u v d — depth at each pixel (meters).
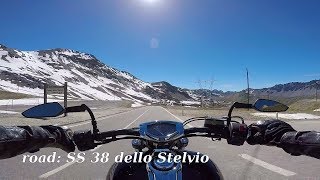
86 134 0.73
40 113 0.73
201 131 0.78
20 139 0.51
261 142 0.64
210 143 3.66
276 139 0.61
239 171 2.13
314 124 6.50
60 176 1.97
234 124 0.71
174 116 10.11
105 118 8.82
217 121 0.77
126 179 0.73
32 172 2.07
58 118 7.88
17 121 6.17
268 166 2.30
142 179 0.71
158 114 11.65
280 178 1.92
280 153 2.90
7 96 30.83
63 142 0.66
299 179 1.89
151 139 0.75
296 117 9.64
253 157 2.71
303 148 0.54
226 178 1.92
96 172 2.10
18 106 11.14
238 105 0.75
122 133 0.80
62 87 9.07
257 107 0.74
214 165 0.78
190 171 0.73
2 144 0.47
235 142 0.71
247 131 0.68
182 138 0.84
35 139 0.55
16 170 2.12
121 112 13.46
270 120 0.67
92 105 18.92
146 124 0.82
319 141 0.52
